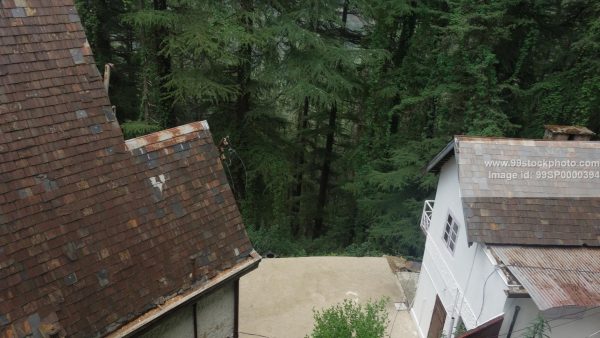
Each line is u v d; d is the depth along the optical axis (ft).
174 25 49.34
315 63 54.34
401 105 55.11
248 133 61.21
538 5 50.75
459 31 45.16
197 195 29.55
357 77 65.51
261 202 67.00
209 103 62.59
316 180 88.43
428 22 59.47
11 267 20.97
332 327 32.48
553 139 36.55
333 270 52.01
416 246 55.36
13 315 20.34
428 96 52.39
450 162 37.27
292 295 47.70
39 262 21.85
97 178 25.22
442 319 37.76
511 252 29.53
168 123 57.82
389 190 60.44
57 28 25.99
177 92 49.39
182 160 29.71
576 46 45.29
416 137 61.00
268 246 57.77
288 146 67.21
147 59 53.78
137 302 24.38
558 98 49.26
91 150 25.48
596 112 49.32
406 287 50.24
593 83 45.70
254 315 44.65
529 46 49.88
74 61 26.11
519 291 26.99
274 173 58.70
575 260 28.99
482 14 46.16
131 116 66.18
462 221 34.58
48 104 24.40
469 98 50.03
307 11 53.47
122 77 68.28
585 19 49.73
